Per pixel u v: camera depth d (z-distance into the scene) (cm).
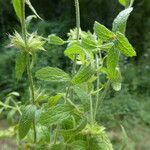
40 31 149
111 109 75
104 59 25
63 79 24
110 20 156
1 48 146
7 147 83
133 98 114
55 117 24
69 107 24
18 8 23
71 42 25
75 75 23
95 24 22
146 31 160
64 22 157
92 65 23
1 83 133
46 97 25
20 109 28
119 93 96
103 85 26
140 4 162
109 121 71
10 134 28
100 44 24
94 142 25
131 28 161
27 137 25
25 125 23
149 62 149
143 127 107
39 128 25
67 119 25
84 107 25
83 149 25
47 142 25
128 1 26
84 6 158
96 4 156
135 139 103
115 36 22
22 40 23
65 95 25
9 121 28
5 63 141
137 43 159
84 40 24
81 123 24
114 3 155
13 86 128
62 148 24
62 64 121
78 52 24
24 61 23
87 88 27
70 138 25
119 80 26
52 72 24
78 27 25
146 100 119
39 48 23
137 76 133
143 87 128
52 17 170
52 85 78
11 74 137
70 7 164
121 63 134
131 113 105
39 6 172
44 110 25
